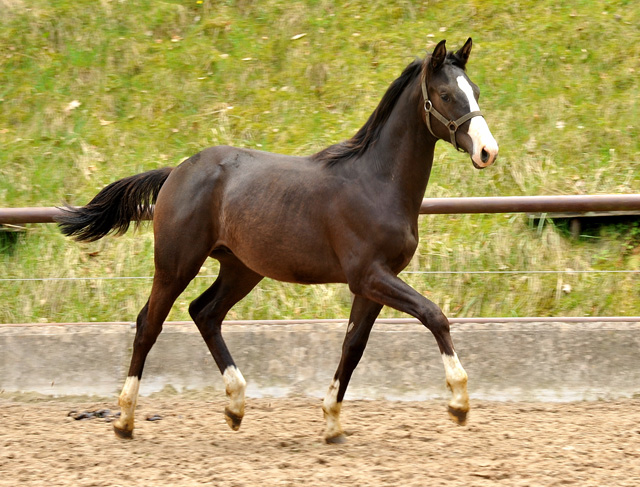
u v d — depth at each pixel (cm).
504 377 927
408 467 641
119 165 1338
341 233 695
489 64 1504
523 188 1257
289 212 720
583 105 1405
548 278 1105
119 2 1683
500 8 1639
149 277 1131
